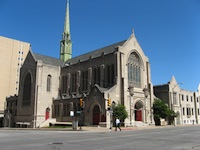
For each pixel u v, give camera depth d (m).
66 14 90.88
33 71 66.62
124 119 51.34
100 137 23.05
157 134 27.33
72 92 67.19
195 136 24.17
